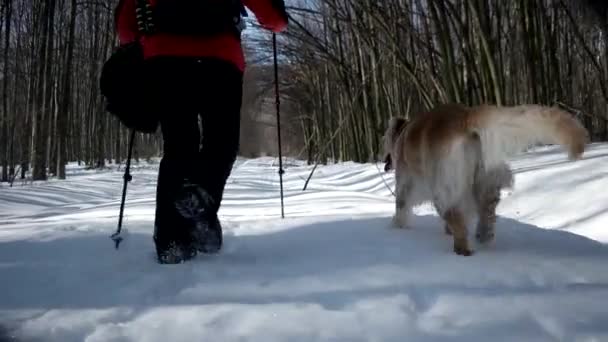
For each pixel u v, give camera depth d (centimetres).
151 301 200
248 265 253
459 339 161
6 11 1623
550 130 280
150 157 3622
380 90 1927
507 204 641
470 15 1246
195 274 237
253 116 4112
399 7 1287
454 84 1174
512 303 191
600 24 716
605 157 728
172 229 259
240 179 1559
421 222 385
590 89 1678
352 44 2053
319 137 2850
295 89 3256
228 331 168
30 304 196
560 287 213
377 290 208
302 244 303
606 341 157
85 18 2386
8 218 696
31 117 1762
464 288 211
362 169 1423
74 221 432
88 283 223
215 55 261
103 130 2456
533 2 1279
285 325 172
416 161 330
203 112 268
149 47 260
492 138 293
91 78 2412
